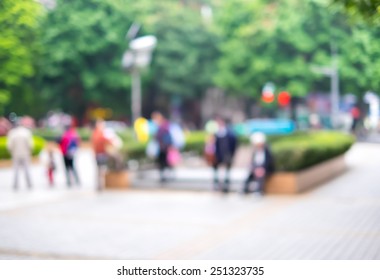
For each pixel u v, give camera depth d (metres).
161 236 12.27
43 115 55.53
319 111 47.25
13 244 11.64
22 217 14.95
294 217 14.38
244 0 57.81
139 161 23.64
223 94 74.19
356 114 34.25
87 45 43.03
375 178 22.77
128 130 44.69
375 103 32.72
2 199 18.55
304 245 11.12
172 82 64.75
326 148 21.48
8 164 32.59
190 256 10.35
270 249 10.84
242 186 19.23
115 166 21.19
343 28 26.55
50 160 22.28
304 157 18.73
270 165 18.44
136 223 13.90
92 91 55.06
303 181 19.42
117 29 46.34
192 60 64.38
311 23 34.59
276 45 50.31
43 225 13.75
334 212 14.99
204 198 18.38
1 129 34.16
